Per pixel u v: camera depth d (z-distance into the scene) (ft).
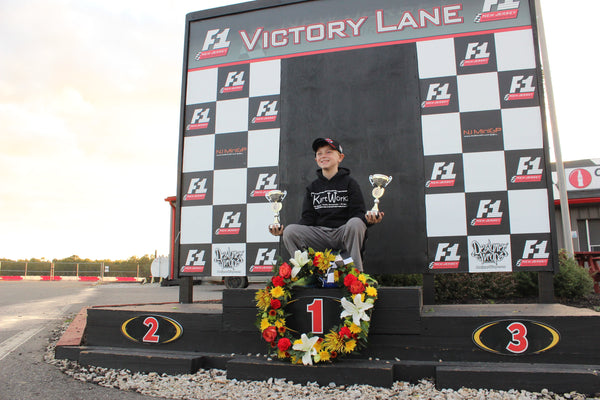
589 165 39.88
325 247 10.60
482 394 7.88
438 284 16.72
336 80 13.46
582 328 8.52
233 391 8.36
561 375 7.90
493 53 12.39
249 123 13.96
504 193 11.85
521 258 11.51
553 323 8.65
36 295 34.22
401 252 12.20
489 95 12.27
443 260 11.94
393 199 12.46
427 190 12.29
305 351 8.86
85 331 12.57
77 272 88.22
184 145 14.37
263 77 14.06
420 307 9.43
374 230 12.41
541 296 11.35
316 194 11.15
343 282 9.27
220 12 14.65
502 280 16.85
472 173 12.10
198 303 13.85
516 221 11.69
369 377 8.48
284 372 8.84
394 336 9.21
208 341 10.27
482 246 11.78
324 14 13.84
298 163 13.41
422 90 12.73
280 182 13.48
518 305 10.80
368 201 12.69
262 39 14.25
